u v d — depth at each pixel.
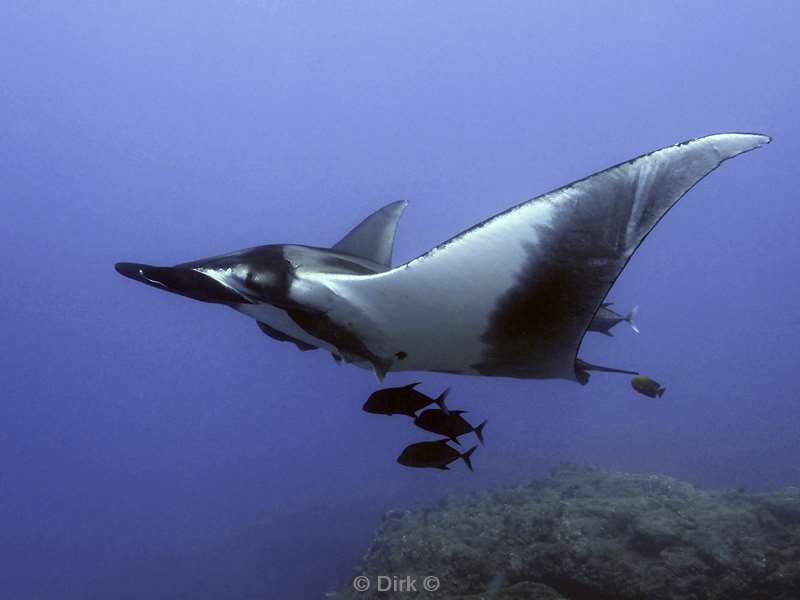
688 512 6.25
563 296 2.13
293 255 2.64
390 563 7.01
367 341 2.49
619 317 4.40
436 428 3.27
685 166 1.88
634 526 5.99
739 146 1.82
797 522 6.03
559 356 2.33
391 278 2.30
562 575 5.63
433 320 2.35
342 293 2.41
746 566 5.25
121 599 16.94
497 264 2.18
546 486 8.75
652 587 5.29
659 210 1.92
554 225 2.06
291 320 2.72
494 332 2.33
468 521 7.32
